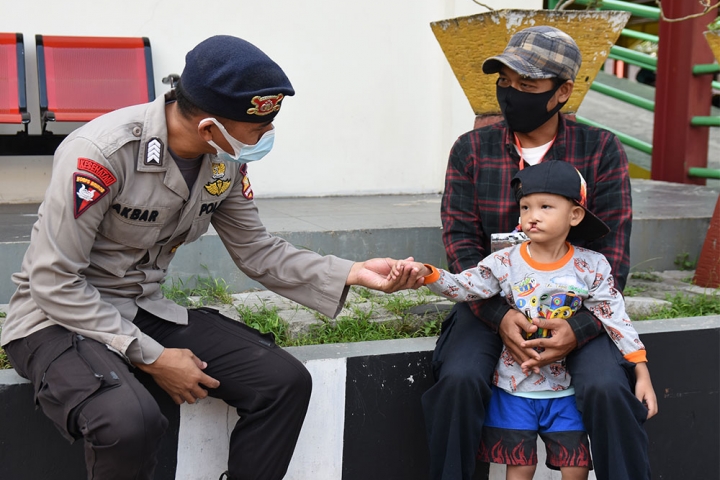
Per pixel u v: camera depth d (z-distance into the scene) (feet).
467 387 7.48
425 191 18.48
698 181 21.38
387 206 15.47
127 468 6.12
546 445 7.72
